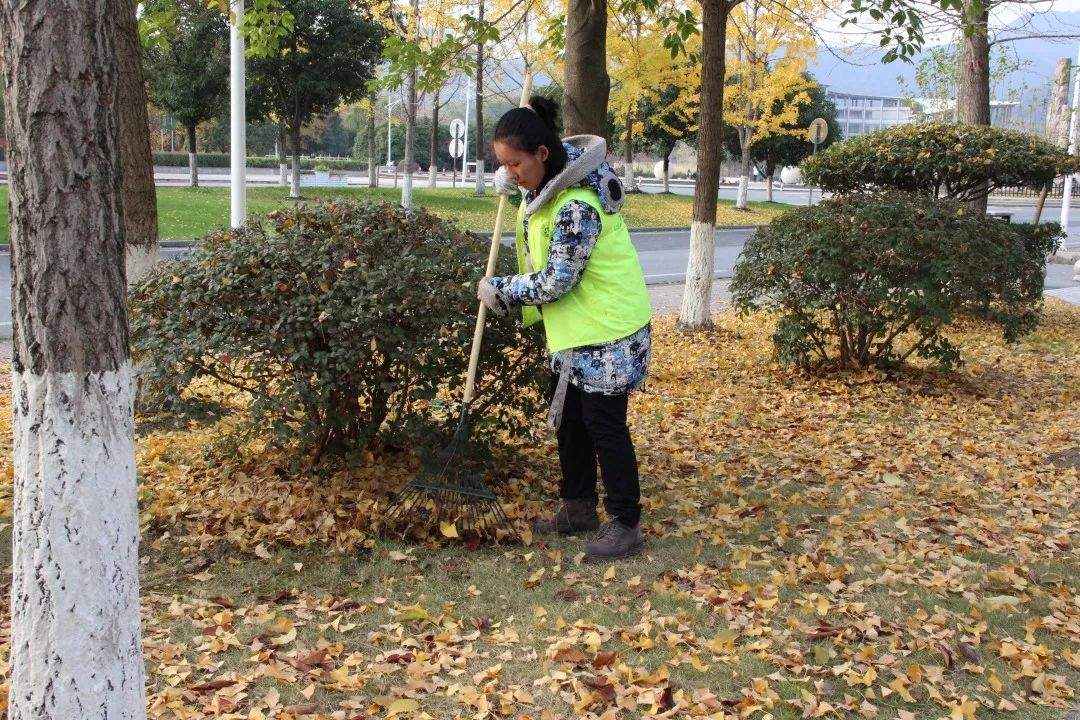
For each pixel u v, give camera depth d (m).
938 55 14.63
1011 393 8.38
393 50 8.11
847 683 3.29
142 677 2.29
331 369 4.41
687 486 5.46
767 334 11.04
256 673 3.28
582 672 3.32
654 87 28.34
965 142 11.03
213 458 5.43
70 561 2.12
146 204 6.58
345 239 4.55
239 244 4.59
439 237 4.78
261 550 4.29
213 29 25.11
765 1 15.34
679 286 16.25
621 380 4.11
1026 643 3.60
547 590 4.01
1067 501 5.36
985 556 4.52
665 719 3.03
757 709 3.09
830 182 11.98
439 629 3.66
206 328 4.46
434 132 34.66
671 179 59.19
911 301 7.46
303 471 5.06
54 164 2.03
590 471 4.55
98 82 2.05
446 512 4.41
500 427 4.86
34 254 2.06
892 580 4.13
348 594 3.98
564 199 3.94
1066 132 27.33
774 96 29.64
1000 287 7.70
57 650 2.13
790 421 7.13
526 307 4.32
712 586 4.04
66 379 2.09
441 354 4.38
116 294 2.15
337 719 3.02
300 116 26.81
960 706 3.12
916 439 6.67
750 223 30.39
